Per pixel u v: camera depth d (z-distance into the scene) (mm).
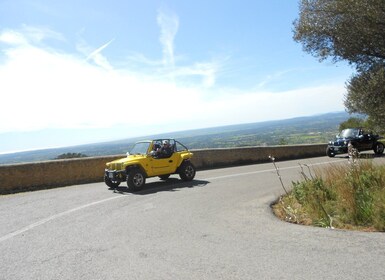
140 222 7371
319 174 9898
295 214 7332
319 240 5477
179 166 13312
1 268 4965
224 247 5438
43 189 13125
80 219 7875
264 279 4160
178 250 5418
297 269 4379
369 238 5391
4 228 7320
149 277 4410
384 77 16188
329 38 17016
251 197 9688
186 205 8992
